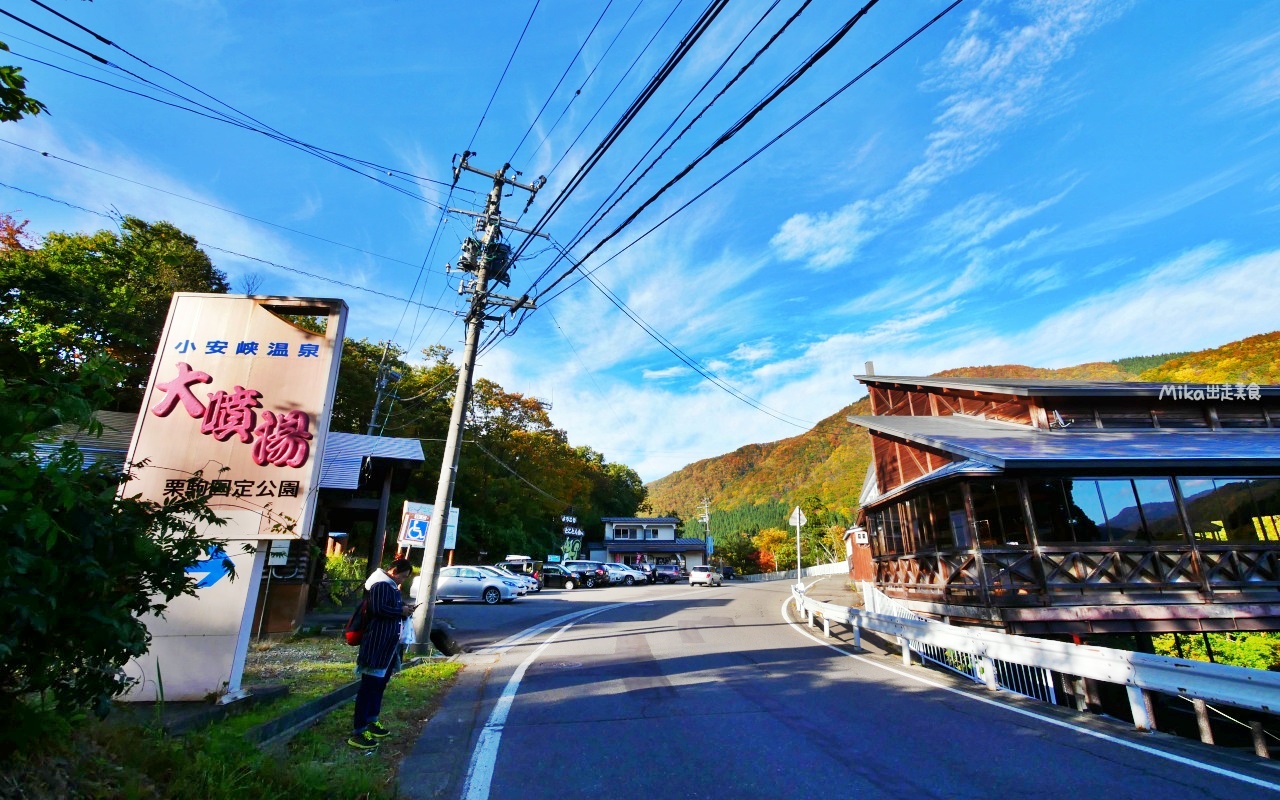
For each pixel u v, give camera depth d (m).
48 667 2.78
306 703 5.48
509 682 7.71
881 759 4.75
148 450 6.21
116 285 19.66
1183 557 11.00
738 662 9.13
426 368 40.84
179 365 6.51
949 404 17.17
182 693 5.43
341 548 28.83
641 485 79.44
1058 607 10.60
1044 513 11.51
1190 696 5.13
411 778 4.36
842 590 28.14
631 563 54.84
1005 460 10.10
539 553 45.81
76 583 2.75
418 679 7.61
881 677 7.96
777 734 5.43
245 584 5.89
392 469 15.02
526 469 44.78
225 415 6.41
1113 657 5.91
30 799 2.46
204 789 3.21
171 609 5.67
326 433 6.59
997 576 10.99
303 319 15.45
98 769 2.93
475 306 12.30
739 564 66.25
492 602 20.70
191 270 22.89
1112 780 4.27
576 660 9.35
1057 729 5.54
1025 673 7.42
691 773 4.48
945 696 6.88
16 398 2.67
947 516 13.45
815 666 8.78
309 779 3.72
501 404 44.16
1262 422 14.69
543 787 4.22
